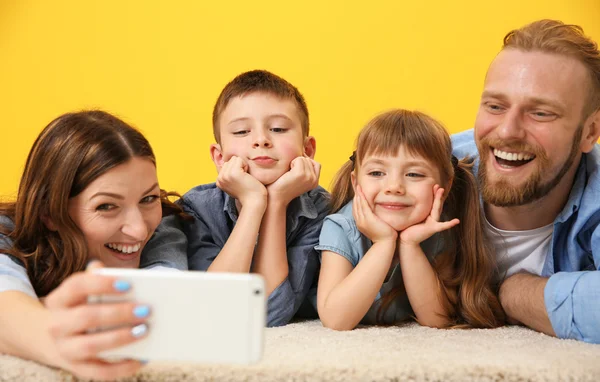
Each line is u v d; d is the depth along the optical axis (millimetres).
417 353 972
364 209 1258
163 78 2355
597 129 1268
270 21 2309
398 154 1254
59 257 1172
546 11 2234
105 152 1130
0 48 2393
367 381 864
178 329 741
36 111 2400
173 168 2355
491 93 1236
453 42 2254
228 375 860
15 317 895
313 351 985
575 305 1130
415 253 1262
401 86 2271
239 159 1341
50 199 1137
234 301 736
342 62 2287
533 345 1066
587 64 1220
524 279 1271
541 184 1236
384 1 2266
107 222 1140
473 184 1340
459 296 1309
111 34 2363
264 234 1323
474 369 880
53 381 847
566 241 1311
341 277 1274
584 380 877
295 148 1370
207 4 2330
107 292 730
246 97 1371
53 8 2377
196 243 1415
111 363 759
